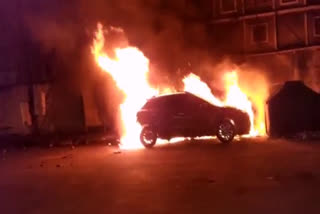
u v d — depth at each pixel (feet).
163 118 63.46
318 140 57.57
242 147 55.26
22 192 37.27
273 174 36.06
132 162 49.85
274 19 86.07
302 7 84.28
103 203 30.37
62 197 33.71
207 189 32.27
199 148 57.93
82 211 28.55
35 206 31.37
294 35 85.25
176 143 67.87
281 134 64.03
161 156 53.01
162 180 37.22
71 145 77.46
